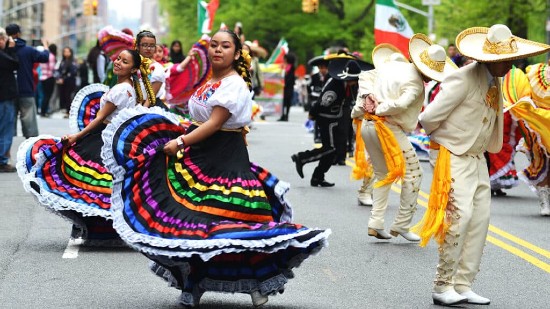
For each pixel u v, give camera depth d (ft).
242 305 30.07
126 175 27.89
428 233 30.50
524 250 40.96
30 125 71.51
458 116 30.40
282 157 77.82
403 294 32.32
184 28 307.17
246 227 26.96
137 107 28.71
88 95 41.91
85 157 38.52
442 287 30.81
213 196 27.71
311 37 268.82
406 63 41.75
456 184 30.37
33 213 47.24
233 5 271.08
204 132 28.07
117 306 29.68
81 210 37.47
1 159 64.69
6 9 467.52
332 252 39.47
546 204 50.98
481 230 30.81
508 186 57.52
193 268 28.19
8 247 38.70
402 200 41.73
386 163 41.98
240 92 28.25
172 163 28.22
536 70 49.52
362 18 268.62
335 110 59.47
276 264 28.09
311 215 48.98
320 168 60.34
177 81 66.54
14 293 31.19
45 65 127.24
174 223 27.37
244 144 28.76
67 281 33.01
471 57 29.78
